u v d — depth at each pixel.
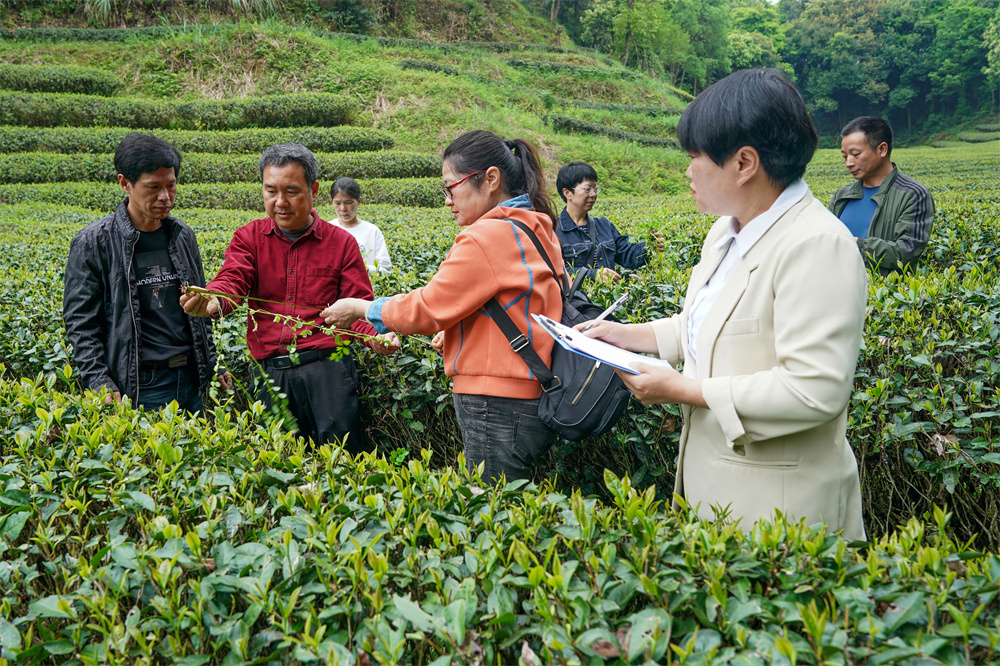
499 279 2.12
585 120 30.34
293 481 1.83
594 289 3.55
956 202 8.29
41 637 1.32
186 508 1.66
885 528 2.77
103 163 19.06
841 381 1.48
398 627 1.22
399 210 15.54
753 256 1.63
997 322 2.86
